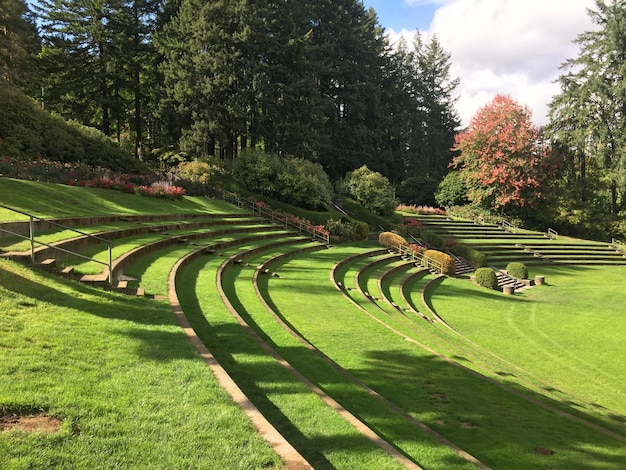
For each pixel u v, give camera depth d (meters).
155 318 7.33
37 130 23.62
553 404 8.62
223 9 35.69
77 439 3.52
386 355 9.67
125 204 19.34
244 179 33.53
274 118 37.94
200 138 35.38
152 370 5.10
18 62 28.78
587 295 24.56
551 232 44.06
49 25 37.50
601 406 9.81
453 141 66.31
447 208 49.47
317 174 36.53
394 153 58.06
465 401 7.70
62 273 8.55
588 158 51.28
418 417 6.87
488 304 20.70
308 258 22.08
